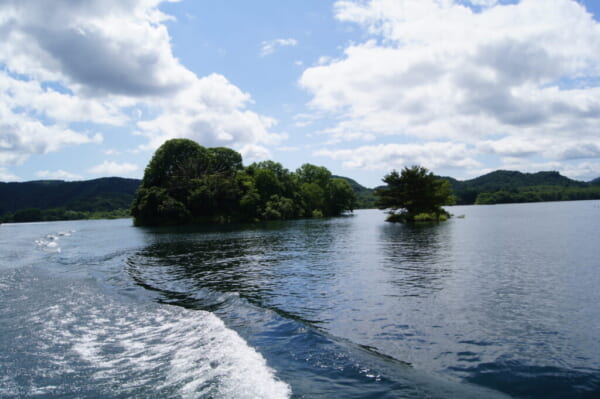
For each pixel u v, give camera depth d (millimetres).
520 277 16844
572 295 13477
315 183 124562
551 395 6426
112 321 11016
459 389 6641
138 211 86562
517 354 8328
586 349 8570
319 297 14039
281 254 27047
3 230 81750
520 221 61281
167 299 13961
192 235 49469
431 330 10070
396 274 18266
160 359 7957
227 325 10531
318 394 6348
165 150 94375
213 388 6523
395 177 68875
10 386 6758
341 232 48062
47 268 22172
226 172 100688
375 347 8852
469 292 14250
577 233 37969
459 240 33875
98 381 6895
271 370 7355
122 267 22297
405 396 6324
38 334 9805
